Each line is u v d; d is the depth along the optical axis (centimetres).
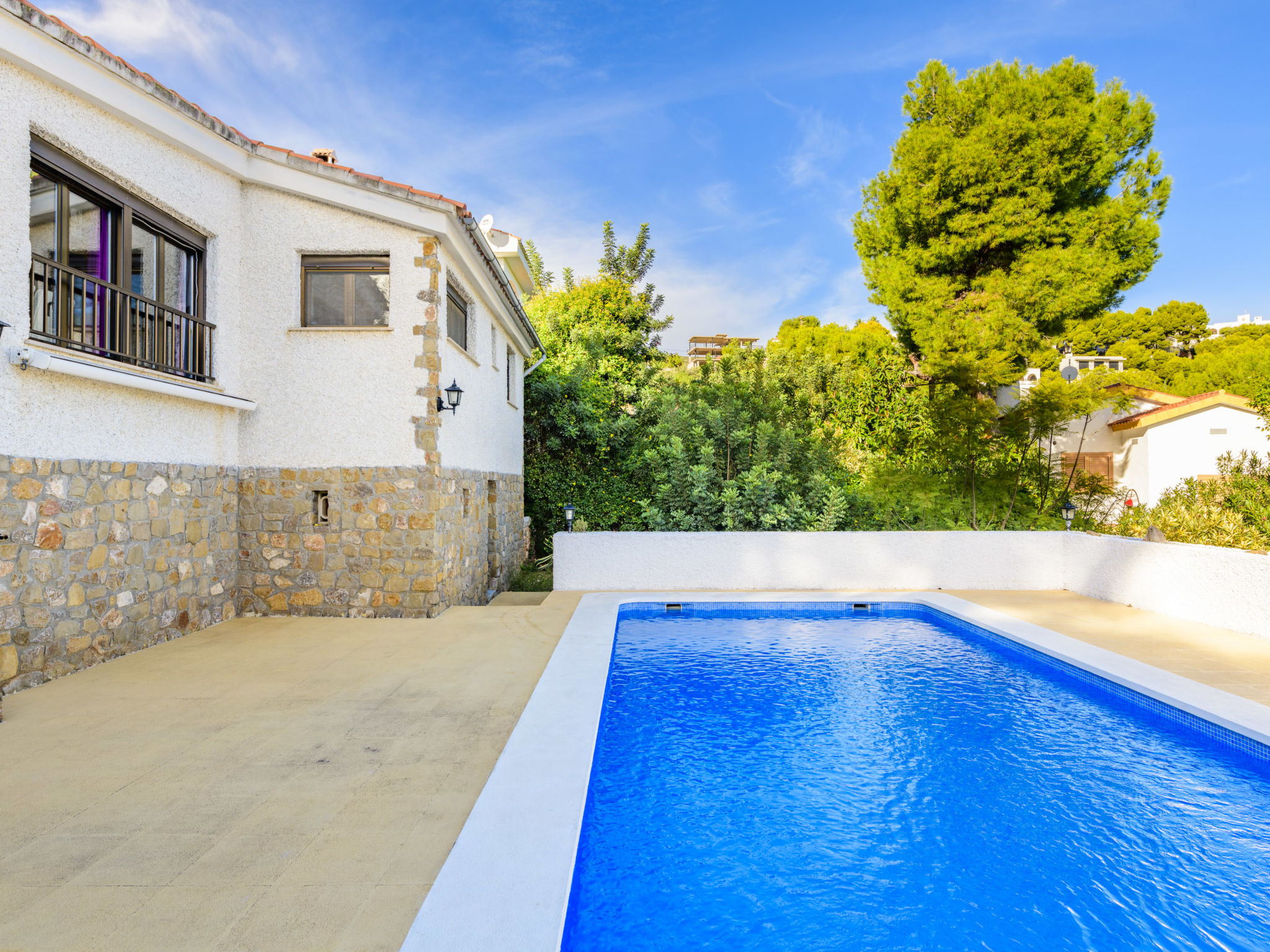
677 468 1134
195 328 702
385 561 752
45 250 530
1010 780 419
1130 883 312
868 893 304
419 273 750
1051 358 1399
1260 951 262
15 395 470
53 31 480
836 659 700
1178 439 1708
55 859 265
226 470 734
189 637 655
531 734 401
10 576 469
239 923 225
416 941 214
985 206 1373
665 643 761
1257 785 410
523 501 1390
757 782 420
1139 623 756
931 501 1143
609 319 1858
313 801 319
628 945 270
